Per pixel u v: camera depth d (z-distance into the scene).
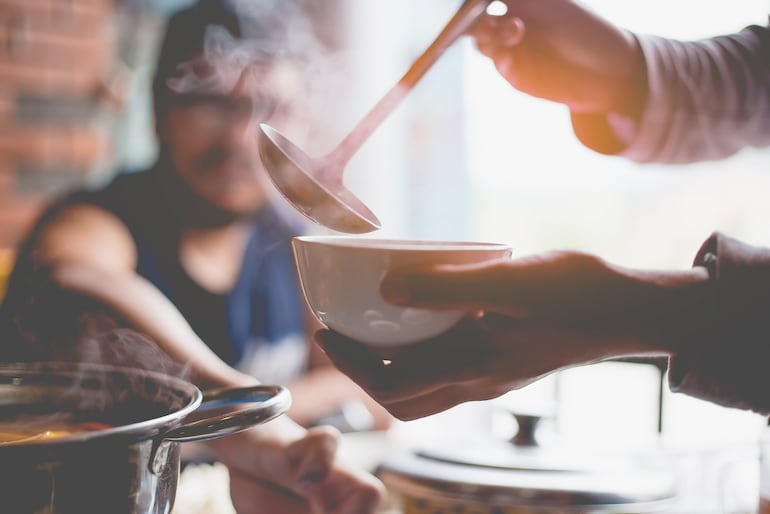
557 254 0.49
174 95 1.57
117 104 2.33
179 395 0.53
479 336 0.51
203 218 1.65
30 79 2.25
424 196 2.71
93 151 2.33
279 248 1.82
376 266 0.48
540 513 0.71
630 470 0.78
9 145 2.25
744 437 0.98
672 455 0.86
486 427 1.24
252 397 0.55
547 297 0.48
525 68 0.81
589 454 0.81
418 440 1.17
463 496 0.72
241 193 1.65
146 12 2.31
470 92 2.64
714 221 2.39
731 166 2.34
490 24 0.77
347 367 0.54
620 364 0.89
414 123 2.68
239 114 1.61
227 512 0.82
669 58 0.81
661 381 0.94
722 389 0.53
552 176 2.60
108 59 2.31
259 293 1.78
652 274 0.50
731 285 0.50
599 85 0.81
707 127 0.85
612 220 2.55
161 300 0.91
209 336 1.67
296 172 0.57
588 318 0.49
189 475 0.93
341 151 0.61
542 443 0.83
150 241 1.56
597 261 0.49
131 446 0.43
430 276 0.47
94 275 0.97
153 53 2.33
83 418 0.58
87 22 2.27
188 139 1.58
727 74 0.84
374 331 0.51
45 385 0.59
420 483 0.75
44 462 0.40
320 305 0.52
